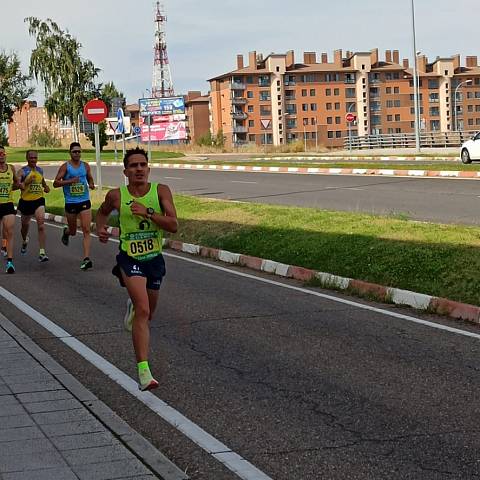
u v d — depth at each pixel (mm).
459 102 154625
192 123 163500
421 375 6777
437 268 10781
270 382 6707
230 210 19000
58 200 26375
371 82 150000
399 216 16578
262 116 147125
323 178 31500
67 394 6164
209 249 15148
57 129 149875
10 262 13500
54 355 7863
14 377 6695
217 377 6914
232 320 9297
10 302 10805
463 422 5551
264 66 148625
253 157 61469
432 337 8234
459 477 4605
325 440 5293
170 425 5715
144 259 6645
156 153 75312
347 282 11195
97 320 9477
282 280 12250
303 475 4711
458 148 54844
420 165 34625
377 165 35812
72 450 4922
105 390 6629
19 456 4820
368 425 5559
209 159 59094
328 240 13641
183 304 10367
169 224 6551
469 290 9742
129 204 6578
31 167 14953
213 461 4992
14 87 97000
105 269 13688
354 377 6785
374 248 12438
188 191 27953
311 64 153000
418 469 4742
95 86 92938
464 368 6973
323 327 8820
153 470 4633
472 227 13984
